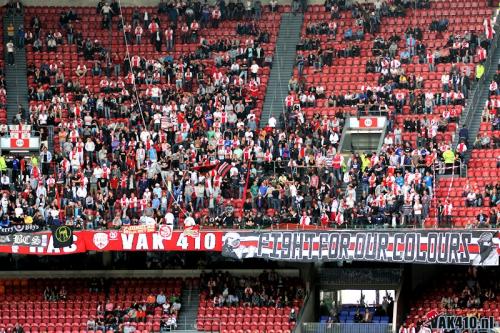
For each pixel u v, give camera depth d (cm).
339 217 13838
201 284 14538
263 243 13662
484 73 15850
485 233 13225
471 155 14788
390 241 13450
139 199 14475
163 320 14150
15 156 15200
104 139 15300
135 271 14762
